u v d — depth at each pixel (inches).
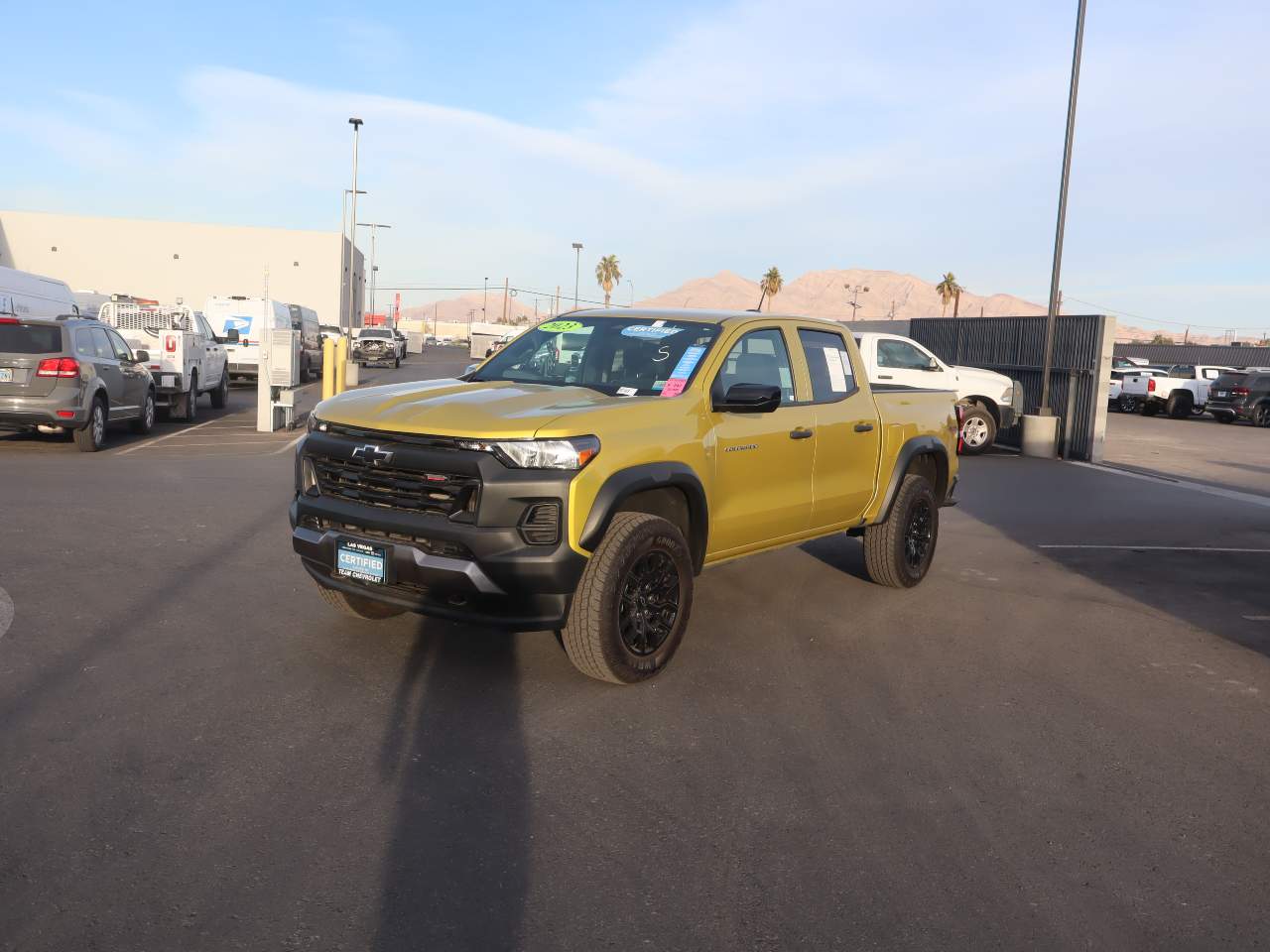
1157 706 194.9
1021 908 120.0
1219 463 703.7
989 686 201.8
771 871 126.2
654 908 116.6
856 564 312.2
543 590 172.7
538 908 115.4
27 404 479.5
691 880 123.3
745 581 283.7
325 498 190.5
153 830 128.9
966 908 119.5
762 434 218.1
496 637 216.4
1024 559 335.0
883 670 208.4
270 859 123.3
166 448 539.8
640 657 189.3
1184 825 144.3
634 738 166.4
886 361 663.1
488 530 170.2
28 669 184.4
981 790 152.7
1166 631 251.3
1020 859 132.1
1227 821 146.3
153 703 171.5
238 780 144.2
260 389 635.5
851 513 255.4
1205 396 1249.4
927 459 296.2
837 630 237.3
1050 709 190.4
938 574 304.3
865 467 256.4
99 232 2513.5
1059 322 726.5
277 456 514.6
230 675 186.5
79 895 113.4
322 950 105.8
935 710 186.5
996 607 266.5
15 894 113.0
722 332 216.8
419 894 117.1
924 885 124.5
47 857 121.3
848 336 264.2
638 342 220.1
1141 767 164.9
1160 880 128.4
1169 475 611.8
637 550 183.2
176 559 273.7
